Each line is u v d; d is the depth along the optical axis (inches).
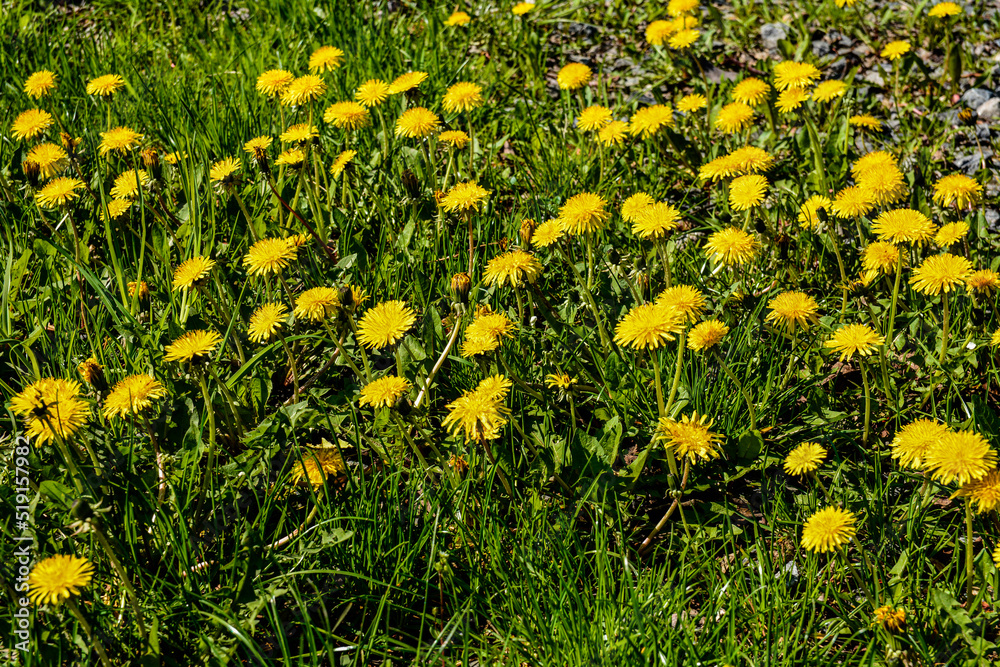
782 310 100.0
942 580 87.7
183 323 109.8
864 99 180.2
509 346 109.7
